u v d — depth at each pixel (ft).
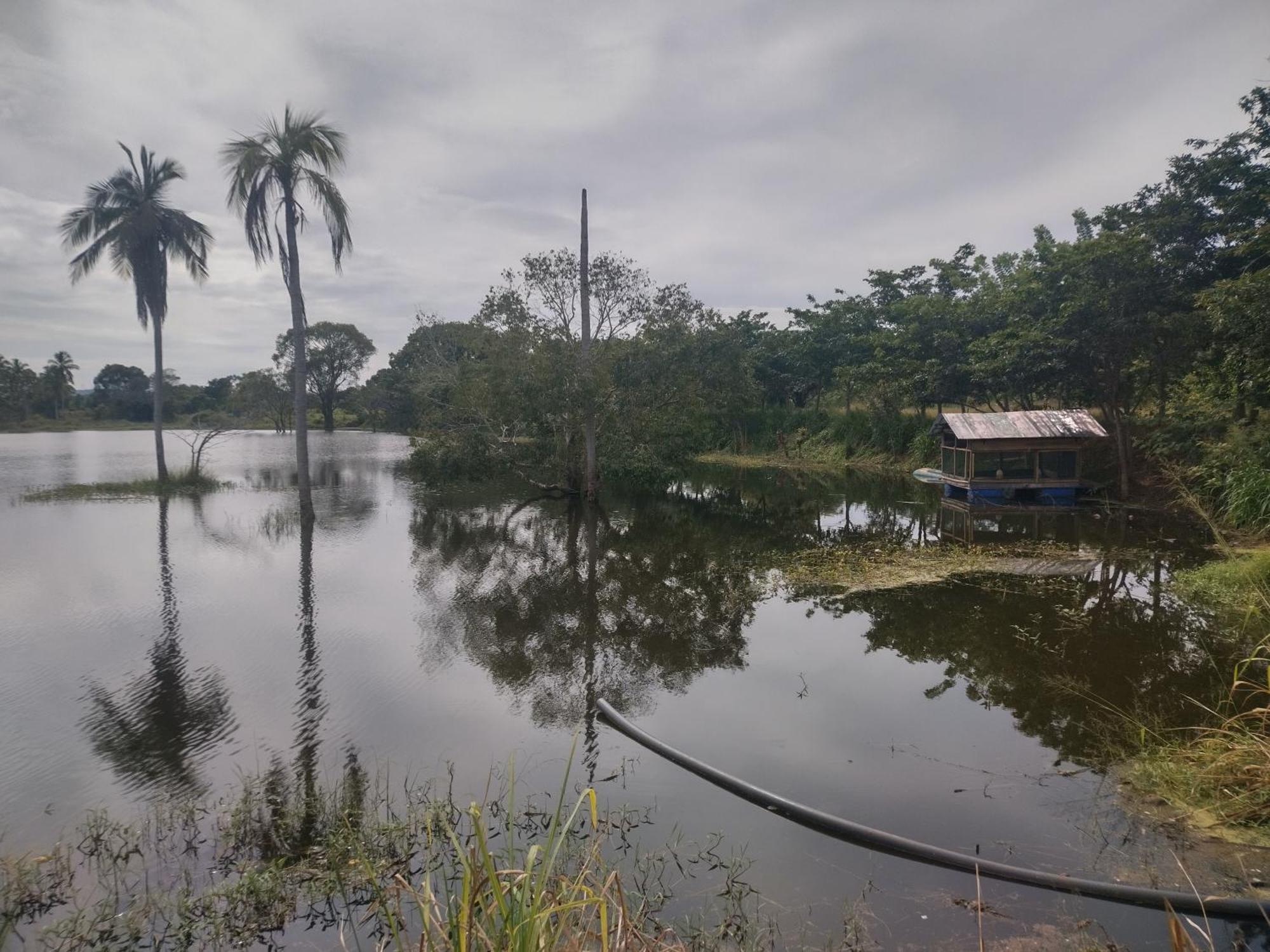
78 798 16.46
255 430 220.02
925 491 72.33
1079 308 53.16
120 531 49.62
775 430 113.50
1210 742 16.43
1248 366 43.37
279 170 53.62
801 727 19.99
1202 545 41.37
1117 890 12.24
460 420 71.82
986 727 19.67
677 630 29.14
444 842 14.58
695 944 11.42
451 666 24.91
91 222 67.82
